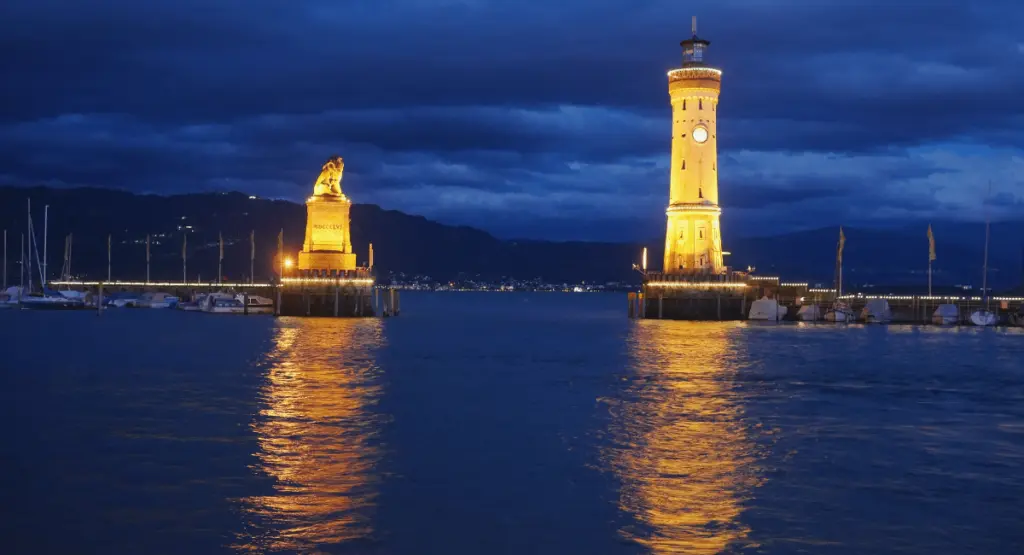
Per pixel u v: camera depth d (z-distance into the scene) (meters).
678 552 30.03
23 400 58.28
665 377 73.06
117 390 63.09
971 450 44.31
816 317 149.88
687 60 148.50
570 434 47.97
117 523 32.50
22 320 153.75
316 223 155.75
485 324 164.38
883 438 47.19
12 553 29.61
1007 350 99.81
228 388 64.31
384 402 58.53
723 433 48.38
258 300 178.75
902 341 112.44
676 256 149.62
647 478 38.69
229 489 36.66
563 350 100.00
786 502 35.25
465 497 35.84
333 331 128.25
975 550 30.28
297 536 31.34
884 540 31.16
